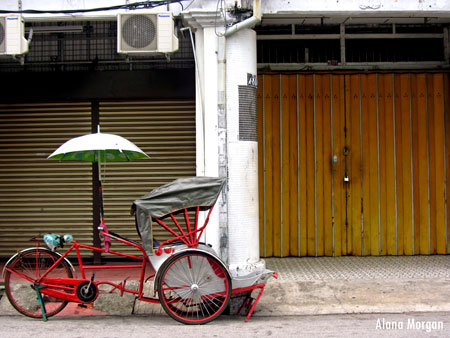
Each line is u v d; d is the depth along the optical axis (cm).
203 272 504
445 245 773
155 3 638
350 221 774
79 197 739
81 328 499
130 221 736
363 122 773
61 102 741
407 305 566
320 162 773
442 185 773
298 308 565
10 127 743
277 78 773
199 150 657
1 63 750
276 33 781
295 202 774
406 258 760
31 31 636
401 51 781
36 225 742
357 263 730
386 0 641
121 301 578
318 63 777
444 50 782
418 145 774
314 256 773
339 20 767
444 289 607
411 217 773
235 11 628
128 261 741
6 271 525
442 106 774
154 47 616
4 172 745
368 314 550
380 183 773
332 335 468
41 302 527
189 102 735
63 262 529
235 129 634
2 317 547
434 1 642
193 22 640
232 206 626
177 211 538
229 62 636
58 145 740
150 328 498
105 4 642
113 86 730
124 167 739
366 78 775
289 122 773
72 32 744
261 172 772
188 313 533
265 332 480
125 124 738
